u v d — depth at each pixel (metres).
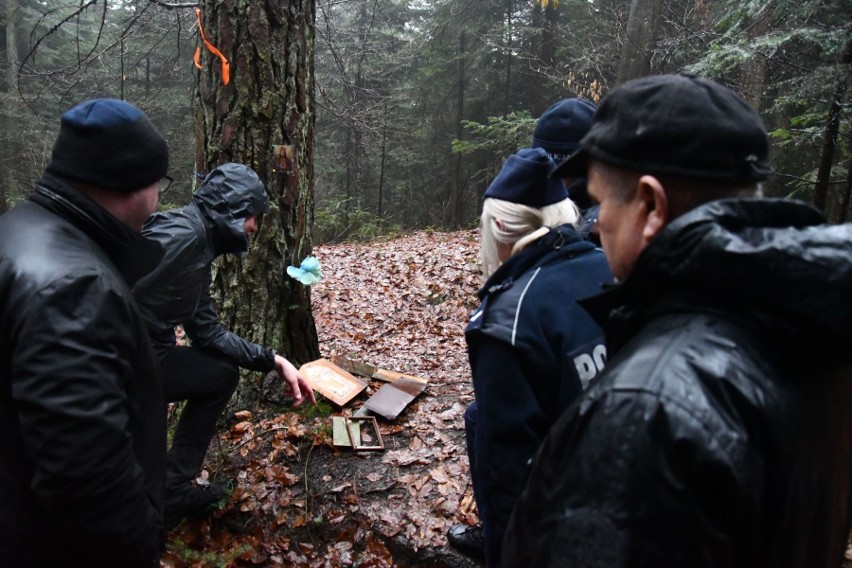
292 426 3.33
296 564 2.70
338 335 5.71
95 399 1.29
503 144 12.84
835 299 0.64
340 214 15.56
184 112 11.78
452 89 18.41
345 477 3.05
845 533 0.83
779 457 0.68
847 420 0.80
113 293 1.37
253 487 3.00
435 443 3.29
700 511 0.64
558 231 1.55
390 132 16.69
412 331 5.71
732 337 0.70
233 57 3.31
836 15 5.12
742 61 4.86
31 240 1.35
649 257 0.76
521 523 0.80
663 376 0.68
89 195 1.46
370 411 3.48
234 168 2.53
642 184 0.81
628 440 0.67
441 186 20.08
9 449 1.34
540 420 1.46
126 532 1.36
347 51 9.45
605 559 0.66
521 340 1.44
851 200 5.74
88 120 1.42
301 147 3.57
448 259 7.63
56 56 15.57
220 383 2.69
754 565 0.68
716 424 0.64
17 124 14.36
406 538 2.67
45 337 1.25
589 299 0.90
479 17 16.25
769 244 0.66
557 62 14.91
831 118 5.02
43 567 1.38
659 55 7.28
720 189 0.79
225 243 2.52
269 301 3.59
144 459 1.53
